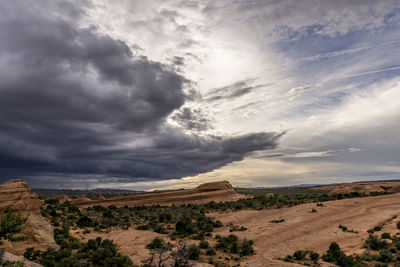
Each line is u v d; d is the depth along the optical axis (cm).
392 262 2584
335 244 3167
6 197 3173
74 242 3522
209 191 12475
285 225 4988
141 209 9156
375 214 5581
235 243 3459
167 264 2380
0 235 1681
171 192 12188
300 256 2959
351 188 11162
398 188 10344
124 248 3584
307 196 10469
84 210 7688
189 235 4581
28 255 2653
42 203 7225
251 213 6888
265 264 2408
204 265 2452
